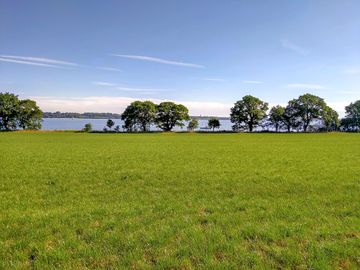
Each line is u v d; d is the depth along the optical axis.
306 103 144.38
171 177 20.02
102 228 10.03
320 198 14.05
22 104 135.00
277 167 25.14
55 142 61.34
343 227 10.00
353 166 25.88
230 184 17.62
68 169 23.67
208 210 12.21
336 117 144.88
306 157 33.88
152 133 116.62
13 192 15.74
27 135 92.56
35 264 7.54
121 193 15.38
